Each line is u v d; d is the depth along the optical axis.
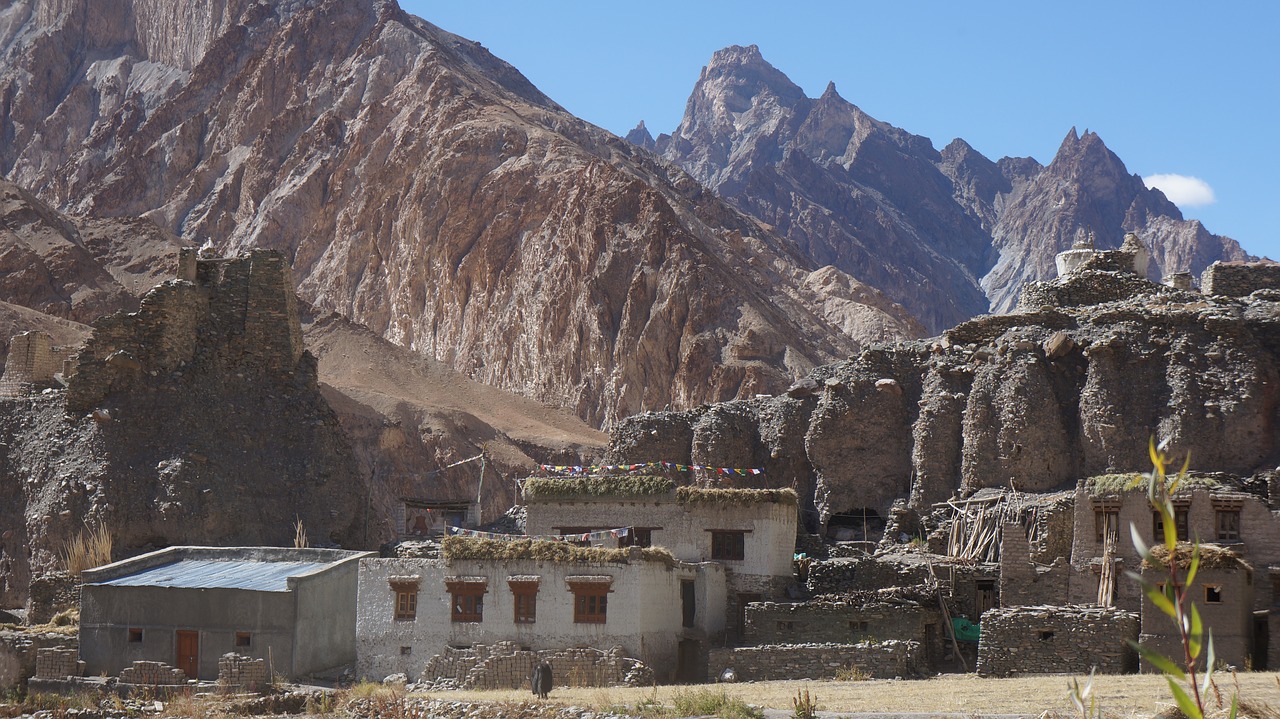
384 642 56.44
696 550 61.34
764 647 53.19
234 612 56.16
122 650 56.91
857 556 65.94
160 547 75.62
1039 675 49.94
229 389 81.94
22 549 77.38
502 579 55.75
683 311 194.25
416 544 68.00
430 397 170.12
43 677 55.31
